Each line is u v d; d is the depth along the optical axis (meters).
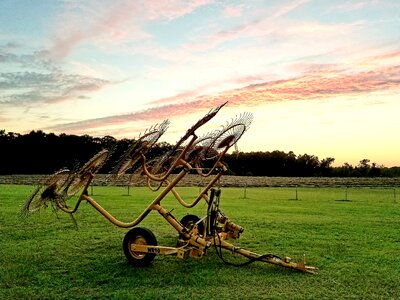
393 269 8.05
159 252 7.78
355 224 14.63
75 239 11.10
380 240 11.38
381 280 7.25
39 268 7.94
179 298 6.20
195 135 8.23
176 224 8.16
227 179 61.12
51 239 11.10
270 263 8.06
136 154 8.49
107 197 25.94
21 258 8.74
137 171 10.52
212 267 8.07
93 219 15.28
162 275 7.45
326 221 15.42
